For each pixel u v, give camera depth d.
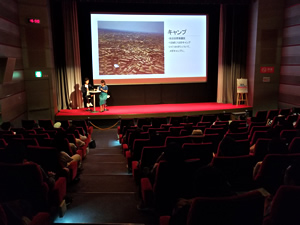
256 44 13.18
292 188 2.07
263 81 13.45
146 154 4.48
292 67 12.59
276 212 2.13
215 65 14.35
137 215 3.81
